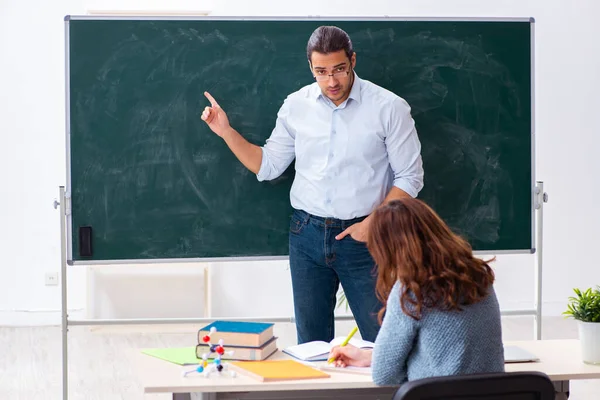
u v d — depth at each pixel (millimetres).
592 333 2529
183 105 3863
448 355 2184
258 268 6504
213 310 6484
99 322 3879
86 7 6273
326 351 2596
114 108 3832
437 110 3961
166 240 3889
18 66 6270
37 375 5039
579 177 6652
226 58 3869
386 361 2248
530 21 3990
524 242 4059
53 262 6406
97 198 3844
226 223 3908
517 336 5996
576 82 6594
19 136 6312
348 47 3268
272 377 2314
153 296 6363
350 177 3400
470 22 3957
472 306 2211
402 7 6410
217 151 3889
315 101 3465
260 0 6332
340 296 6406
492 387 1992
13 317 6391
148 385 2285
